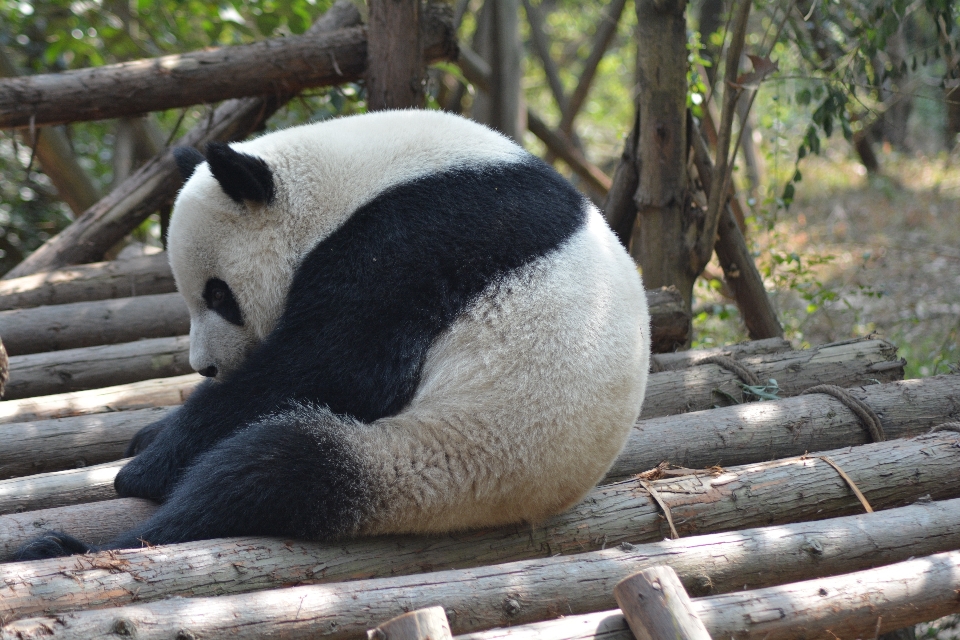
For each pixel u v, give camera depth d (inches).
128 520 206.4
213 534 175.5
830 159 939.3
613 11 623.5
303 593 149.8
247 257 215.2
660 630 138.5
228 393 199.8
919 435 234.2
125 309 358.0
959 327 432.8
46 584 151.1
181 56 389.7
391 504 174.6
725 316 403.2
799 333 447.5
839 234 670.5
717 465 219.0
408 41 383.2
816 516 206.7
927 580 164.9
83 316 351.9
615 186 373.4
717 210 339.0
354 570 173.3
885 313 518.6
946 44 359.6
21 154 555.5
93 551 177.3
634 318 193.0
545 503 183.6
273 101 427.2
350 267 193.5
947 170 862.5
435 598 154.3
